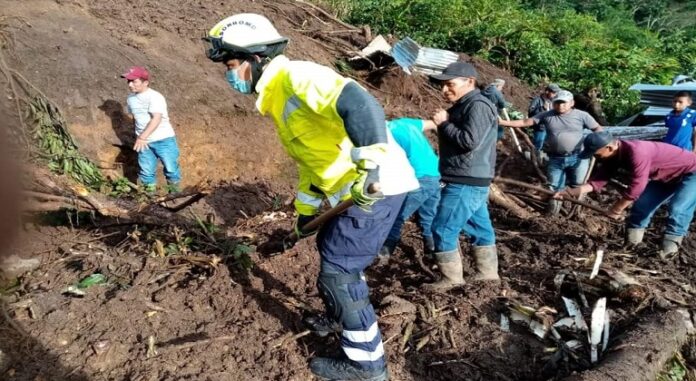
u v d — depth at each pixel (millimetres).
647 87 8641
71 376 2621
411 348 3121
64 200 3816
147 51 6031
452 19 12445
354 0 11750
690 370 3146
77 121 5246
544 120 6078
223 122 6086
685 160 4371
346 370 2736
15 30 5238
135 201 4488
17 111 3643
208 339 2932
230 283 3381
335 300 2650
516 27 12875
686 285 3939
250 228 4676
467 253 4406
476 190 3490
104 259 3438
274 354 2912
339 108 2260
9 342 2723
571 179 6203
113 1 6734
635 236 4820
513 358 3094
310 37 8625
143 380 2629
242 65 2533
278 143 6387
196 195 4699
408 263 4305
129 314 3021
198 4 7621
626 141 4156
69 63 5348
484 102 3373
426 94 8484
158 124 5141
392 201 2602
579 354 3137
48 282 3225
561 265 4227
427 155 3994
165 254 3561
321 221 2705
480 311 3412
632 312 3443
